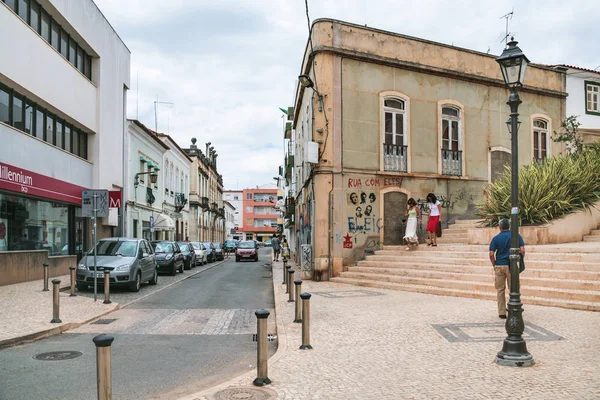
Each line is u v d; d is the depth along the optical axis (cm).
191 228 5253
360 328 905
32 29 1733
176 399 561
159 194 3688
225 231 8850
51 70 1886
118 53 2648
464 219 2080
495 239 983
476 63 2159
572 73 2494
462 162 2106
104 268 1558
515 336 658
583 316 955
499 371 617
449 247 1658
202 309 1262
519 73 711
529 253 1331
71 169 2125
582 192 1681
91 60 2369
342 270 1811
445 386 564
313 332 878
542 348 723
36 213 1853
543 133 2402
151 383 623
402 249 1823
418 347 756
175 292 1639
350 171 1853
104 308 1202
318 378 606
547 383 563
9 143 1611
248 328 1009
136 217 3022
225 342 875
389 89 1952
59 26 2028
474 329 877
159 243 2414
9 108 1648
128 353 788
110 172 2514
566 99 2472
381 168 1911
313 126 1850
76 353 776
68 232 2134
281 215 6556
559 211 1622
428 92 2041
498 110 2212
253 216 12031
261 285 1884
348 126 1864
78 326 1011
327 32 1842
